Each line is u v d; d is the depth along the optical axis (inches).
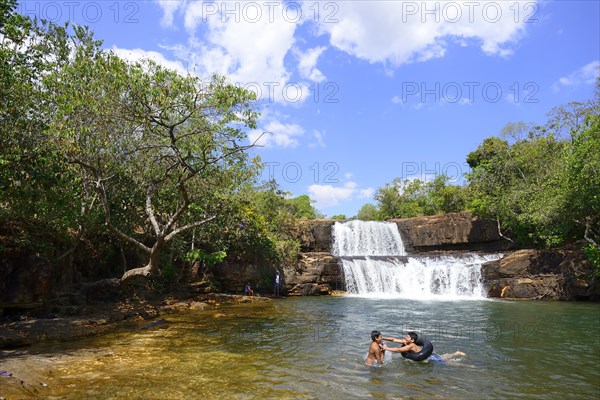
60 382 304.0
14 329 457.7
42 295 531.8
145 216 857.5
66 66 571.8
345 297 1067.3
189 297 884.0
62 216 593.3
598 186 869.8
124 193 750.5
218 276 1035.9
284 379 325.7
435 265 1210.0
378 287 1179.3
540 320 658.8
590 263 1000.2
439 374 347.9
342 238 1455.5
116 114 545.0
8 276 502.0
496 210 1277.1
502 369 365.7
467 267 1119.6
